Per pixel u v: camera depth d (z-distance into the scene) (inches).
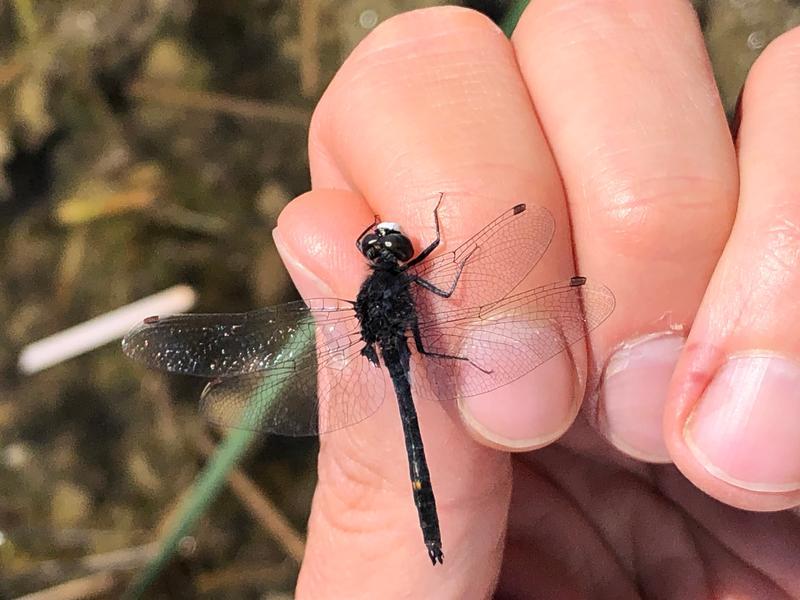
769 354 2.6
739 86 5.2
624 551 3.7
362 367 3.2
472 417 2.8
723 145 3.0
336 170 3.4
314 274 3.2
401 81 3.1
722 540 3.7
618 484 3.8
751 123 3.0
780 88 3.0
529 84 3.2
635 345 2.9
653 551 3.7
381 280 3.0
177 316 3.6
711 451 2.6
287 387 3.4
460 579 2.9
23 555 5.7
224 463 4.8
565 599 3.6
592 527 3.7
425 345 3.0
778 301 2.7
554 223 2.9
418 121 3.0
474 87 3.1
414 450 2.9
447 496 2.9
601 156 2.9
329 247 3.1
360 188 3.1
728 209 2.9
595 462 3.8
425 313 3.0
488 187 2.9
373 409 3.0
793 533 3.6
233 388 3.5
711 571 3.6
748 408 2.6
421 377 3.0
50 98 5.7
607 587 3.7
